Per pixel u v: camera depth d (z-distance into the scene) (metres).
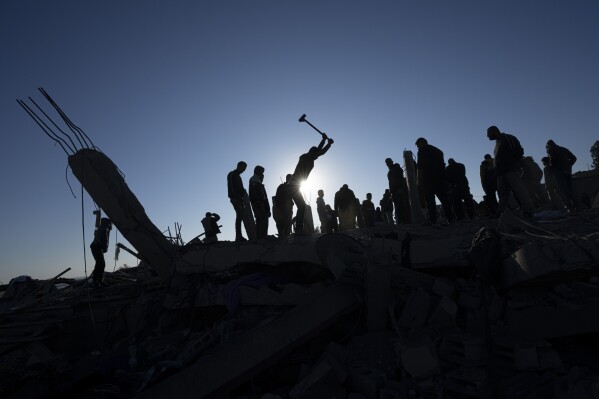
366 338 4.60
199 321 6.59
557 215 6.43
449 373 3.75
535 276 3.68
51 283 10.34
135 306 7.14
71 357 6.31
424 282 4.86
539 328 4.00
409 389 3.75
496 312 4.22
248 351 4.32
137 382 4.86
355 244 5.64
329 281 5.71
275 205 8.52
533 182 9.95
